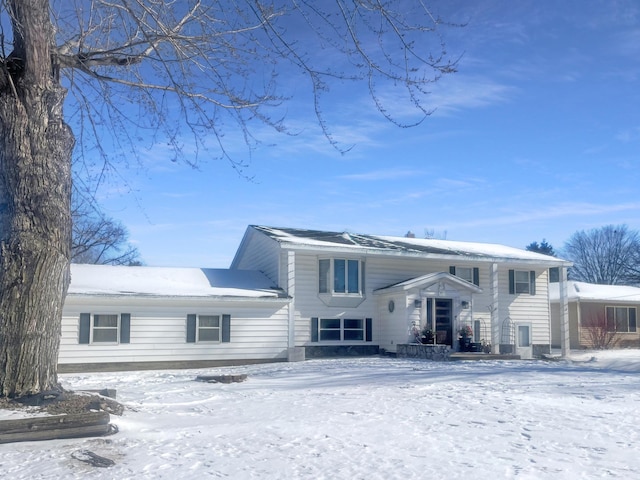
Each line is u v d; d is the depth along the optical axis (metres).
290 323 26.77
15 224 10.29
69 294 23.08
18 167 10.34
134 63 11.66
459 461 8.11
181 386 16.27
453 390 14.64
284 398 13.62
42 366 10.53
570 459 8.16
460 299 29.47
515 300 32.50
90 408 10.30
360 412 11.73
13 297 10.22
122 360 24.03
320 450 8.72
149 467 7.88
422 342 27.84
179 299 24.67
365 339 29.11
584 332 39.62
